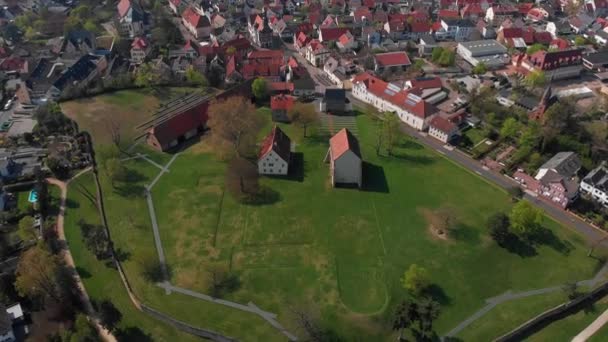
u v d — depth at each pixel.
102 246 129.12
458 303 116.06
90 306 116.25
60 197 151.00
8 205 147.25
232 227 137.88
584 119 195.50
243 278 121.69
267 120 193.12
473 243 133.25
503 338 107.38
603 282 122.12
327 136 182.88
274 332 108.88
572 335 110.50
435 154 173.12
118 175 155.88
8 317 109.06
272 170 159.12
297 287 119.38
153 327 111.06
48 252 121.69
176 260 126.88
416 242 133.38
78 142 174.62
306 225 138.75
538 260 128.50
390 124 169.00
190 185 154.62
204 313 112.88
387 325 110.56
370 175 160.75
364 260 127.38
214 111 168.25
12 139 178.75
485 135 182.38
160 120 192.88
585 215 144.00
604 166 161.00
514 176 160.88
